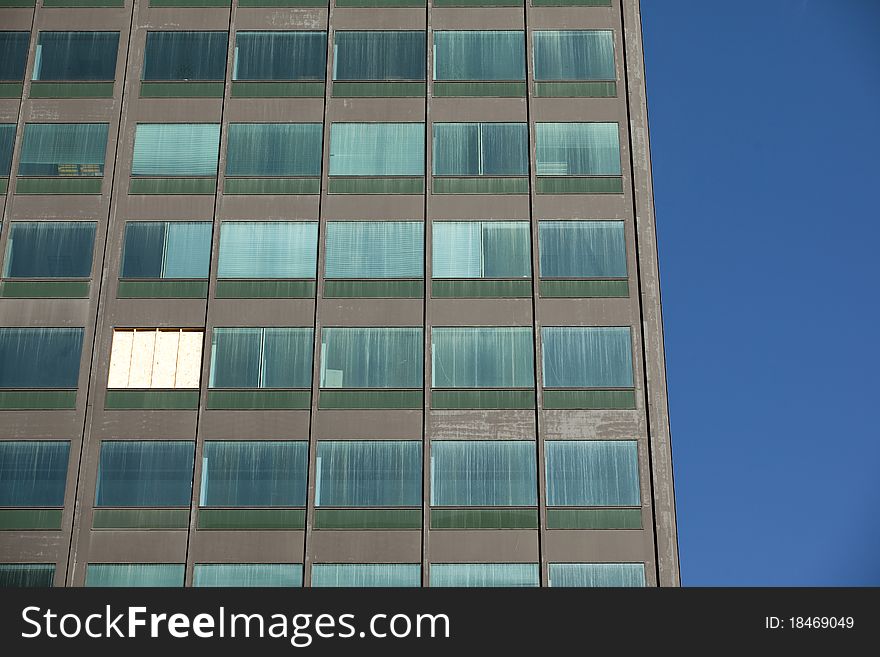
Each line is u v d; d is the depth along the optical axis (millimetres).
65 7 38844
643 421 34125
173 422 34094
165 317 35281
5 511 33000
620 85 38031
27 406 34156
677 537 32844
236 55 38375
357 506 33188
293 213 36469
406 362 34781
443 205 36531
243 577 32438
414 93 37938
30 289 35469
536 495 33375
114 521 33031
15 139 37219
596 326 35156
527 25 38656
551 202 36531
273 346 34938
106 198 36594
